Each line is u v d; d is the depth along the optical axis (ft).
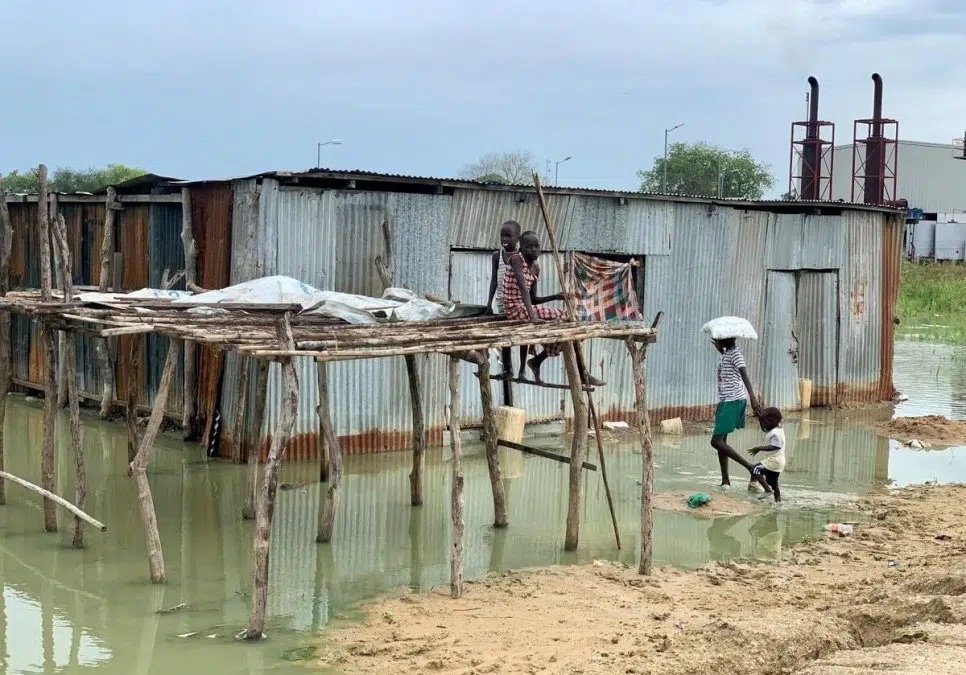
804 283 61.46
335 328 30.96
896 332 105.40
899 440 52.31
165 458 43.11
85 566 30.09
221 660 23.49
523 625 25.43
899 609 24.23
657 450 48.70
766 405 59.72
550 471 43.78
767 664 22.21
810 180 92.12
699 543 33.88
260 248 41.24
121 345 51.11
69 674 22.76
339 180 42.78
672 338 55.26
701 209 55.77
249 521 35.01
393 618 25.99
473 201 46.91
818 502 39.45
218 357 42.83
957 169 192.44
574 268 48.44
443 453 45.96
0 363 35.76
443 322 33.60
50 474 33.27
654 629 25.00
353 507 37.14
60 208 56.18
